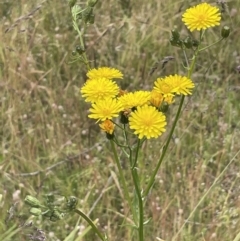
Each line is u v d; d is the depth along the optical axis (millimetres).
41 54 1256
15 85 1146
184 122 1043
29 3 1324
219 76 1217
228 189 937
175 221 876
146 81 1162
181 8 1311
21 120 1090
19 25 1250
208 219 907
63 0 1343
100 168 1011
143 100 604
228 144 1013
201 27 624
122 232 899
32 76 1177
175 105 1112
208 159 992
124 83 1213
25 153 1023
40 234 847
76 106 1145
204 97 1156
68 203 617
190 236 872
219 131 1053
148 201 934
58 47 1261
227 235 870
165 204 907
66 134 1071
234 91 1151
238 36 1286
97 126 1110
